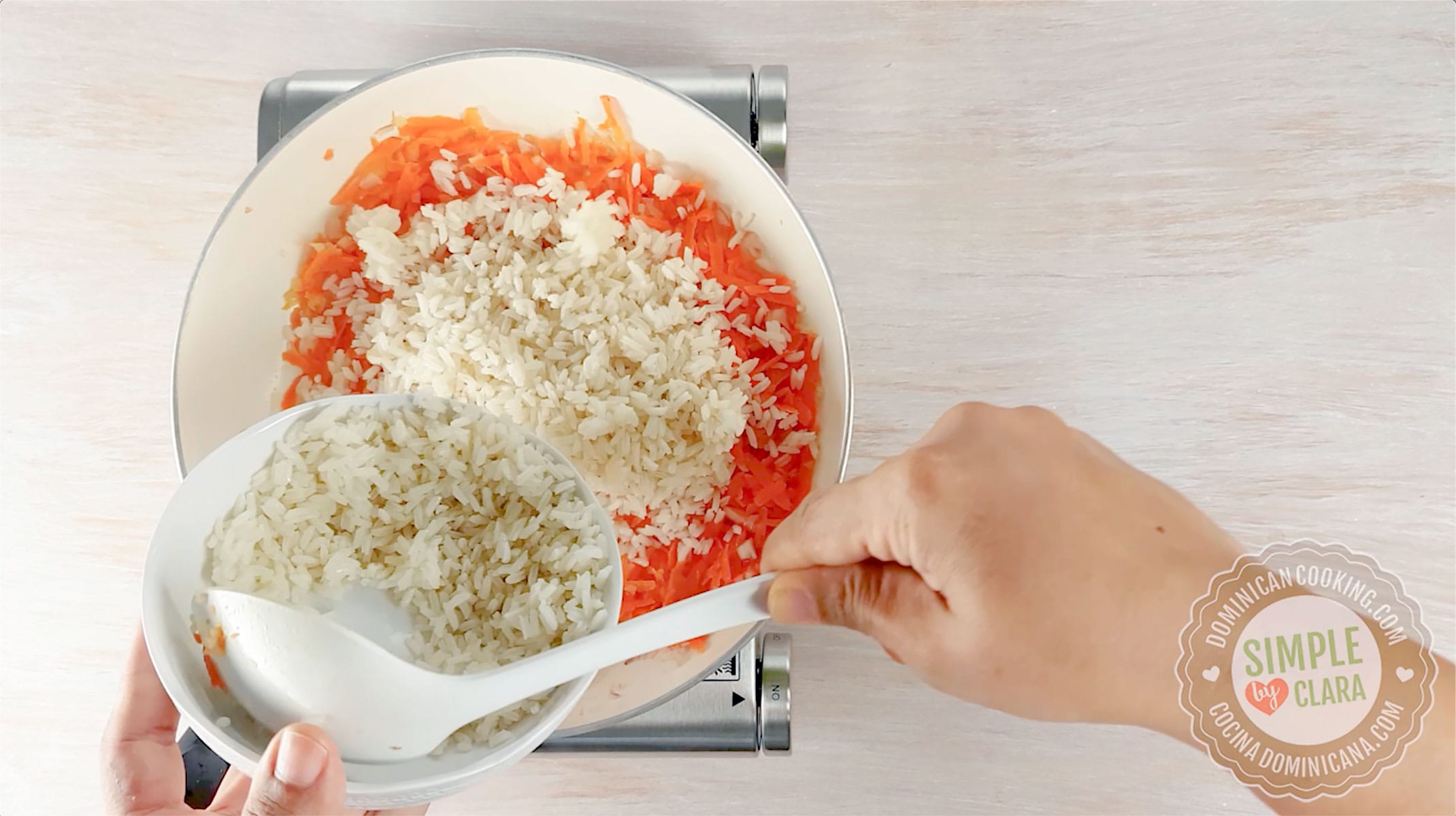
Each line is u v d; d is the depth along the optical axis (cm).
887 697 71
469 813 71
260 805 49
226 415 64
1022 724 71
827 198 73
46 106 73
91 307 72
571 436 65
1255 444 72
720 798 71
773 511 66
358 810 62
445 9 73
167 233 73
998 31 73
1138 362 72
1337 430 72
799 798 71
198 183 73
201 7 73
